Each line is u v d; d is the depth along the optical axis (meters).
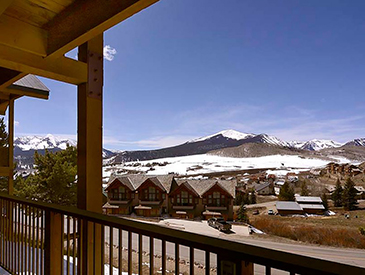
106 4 1.83
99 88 2.72
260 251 0.98
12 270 2.96
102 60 2.78
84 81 2.63
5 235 3.26
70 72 2.53
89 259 2.01
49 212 2.35
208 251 1.14
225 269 1.06
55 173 10.63
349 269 0.77
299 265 0.86
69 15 2.15
